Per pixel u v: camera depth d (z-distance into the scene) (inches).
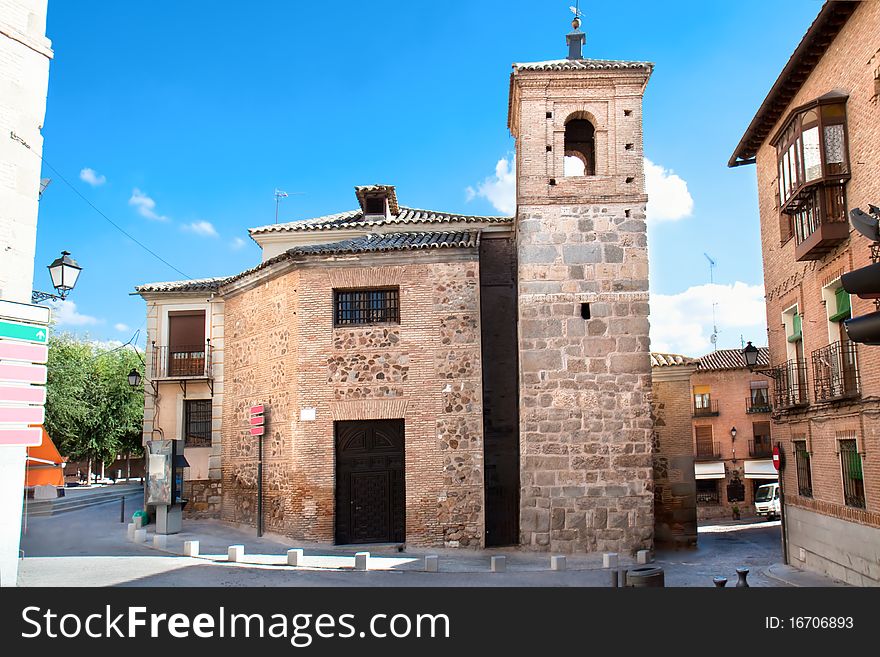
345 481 751.7
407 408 747.4
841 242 594.6
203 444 938.7
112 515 983.6
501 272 857.5
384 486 749.9
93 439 1515.7
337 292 781.3
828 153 589.3
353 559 657.6
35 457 1141.1
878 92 534.0
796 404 701.9
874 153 540.4
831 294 627.5
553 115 754.2
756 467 1638.8
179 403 941.2
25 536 779.4
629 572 441.1
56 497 1173.1
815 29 599.8
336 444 757.9
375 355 760.3
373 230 965.2
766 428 1652.3
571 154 823.1
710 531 1240.2
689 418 902.4
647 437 711.1
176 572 578.2
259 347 846.5
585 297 729.0
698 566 723.4
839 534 620.1
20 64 456.1
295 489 749.3
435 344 754.2
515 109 810.8
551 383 719.7
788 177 657.6
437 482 733.3
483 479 730.8
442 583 569.6
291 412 767.1
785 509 762.2
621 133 749.9
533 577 597.9
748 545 964.6
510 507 793.6
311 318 772.0
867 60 550.3
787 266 735.1
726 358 1726.1
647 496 705.0
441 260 765.3
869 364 557.3
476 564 651.5
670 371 908.6
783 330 757.9
